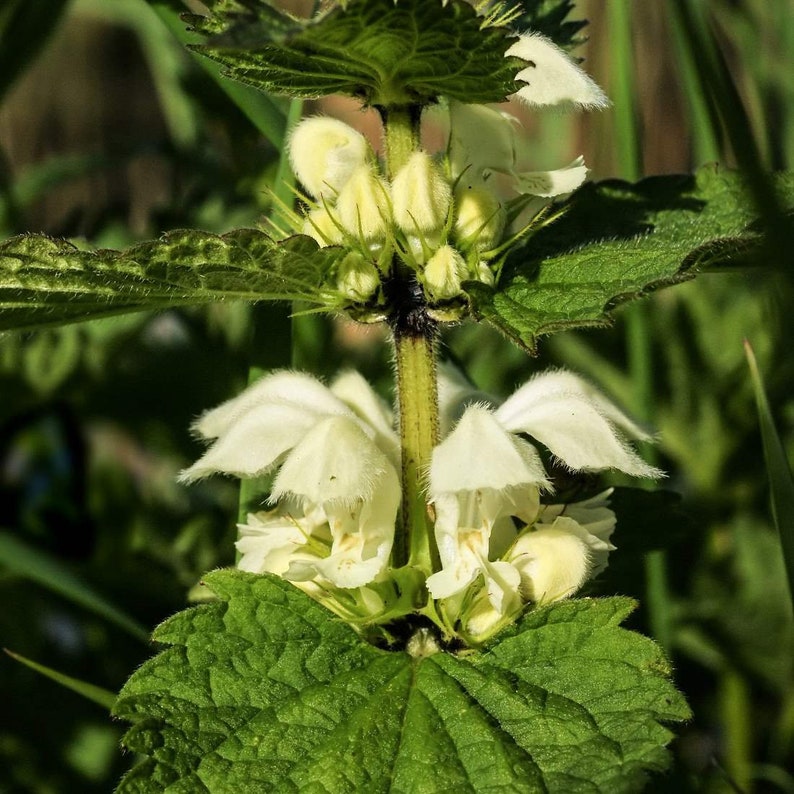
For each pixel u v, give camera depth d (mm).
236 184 395
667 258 269
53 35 365
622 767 254
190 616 267
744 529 377
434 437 277
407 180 269
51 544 361
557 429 273
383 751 260
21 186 405
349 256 270
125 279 263
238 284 267
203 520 365
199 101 408
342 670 266
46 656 361
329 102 586
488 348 387
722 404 383
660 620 335
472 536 271
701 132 357
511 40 258
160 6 337
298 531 281
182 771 257
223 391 383
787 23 405
